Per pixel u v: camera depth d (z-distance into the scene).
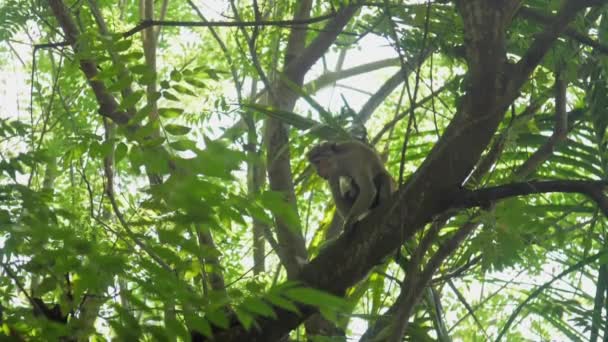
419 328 8.06
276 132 8.75
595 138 9.03
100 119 10.32
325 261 6.86
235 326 6.65
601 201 6.93
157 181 6.34
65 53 8.93
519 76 7.03
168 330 4.64
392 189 9.41
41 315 5.11
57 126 9.95
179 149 5.05
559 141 8.41
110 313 5.53
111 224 7.14
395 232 6.82
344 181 9.63
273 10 11.04
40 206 5.20
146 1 10.31
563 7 7.16
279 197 4.85
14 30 9.75
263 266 9.68
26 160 5.36
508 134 8.27
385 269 8.61
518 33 8.49
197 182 4.59
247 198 4.87
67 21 7.93
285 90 9.77
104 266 4.85
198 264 5.64
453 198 6.89
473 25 7.02
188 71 5.93
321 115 7.79
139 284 4.87
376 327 8.14
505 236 7.40
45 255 4.91
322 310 4.47
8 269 5.19
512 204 7.38
